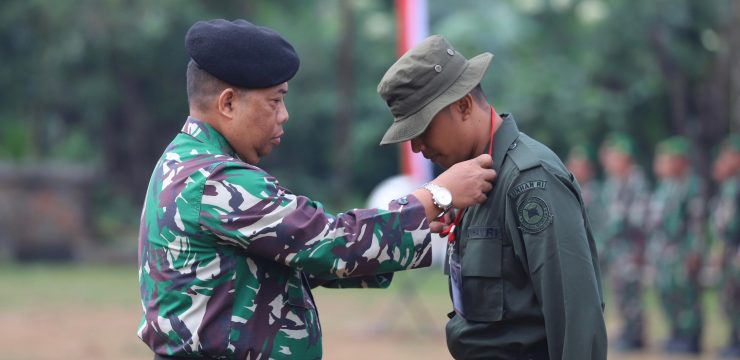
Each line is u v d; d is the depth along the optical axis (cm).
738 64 2877
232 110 547
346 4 4178
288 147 4525
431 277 2973
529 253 527
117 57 3897
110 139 4169
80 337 1753
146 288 543
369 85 4450
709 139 3388
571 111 3347
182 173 533
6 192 3359
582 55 3603
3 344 1662
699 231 1653
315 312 562
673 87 3369
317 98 4359
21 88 3975
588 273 521
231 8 4044
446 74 545
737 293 1584
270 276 536
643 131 3472
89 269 3269
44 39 3844
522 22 4100
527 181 531
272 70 543
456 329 570
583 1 3506
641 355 1638
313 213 525
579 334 514
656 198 1697
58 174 3434
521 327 548
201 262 525
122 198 4084
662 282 1664
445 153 560
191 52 546
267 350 530
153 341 538
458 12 4494
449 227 581
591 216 1922
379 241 522
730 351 1588
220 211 520
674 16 3325
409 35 1778
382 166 4488
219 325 522
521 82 3522
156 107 4125
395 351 1614
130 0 3791
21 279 2858
